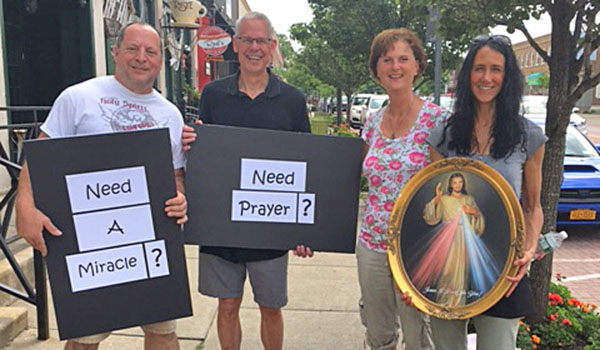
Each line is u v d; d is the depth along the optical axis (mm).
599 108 52781
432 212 2443
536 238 2379
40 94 8445
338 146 2986
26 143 2307
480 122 2432
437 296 2434
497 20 3857
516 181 2385
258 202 2979
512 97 2334
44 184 2346
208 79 21188
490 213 2363
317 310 4477
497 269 2355
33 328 3854
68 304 2428
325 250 3037
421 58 2750
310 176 2986
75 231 2404
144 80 2529
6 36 7727
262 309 3260
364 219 2854
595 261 6438
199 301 4543
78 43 8383
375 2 12281
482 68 2346
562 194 6820
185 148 2854
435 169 2426
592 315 4148
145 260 2512
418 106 2725
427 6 4301
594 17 3500
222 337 3213
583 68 3775
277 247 3012
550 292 4445
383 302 2889
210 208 2947
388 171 2707
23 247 4828
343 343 3900
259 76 3053
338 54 15031
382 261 2779
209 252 3070
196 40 14266
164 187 2494
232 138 2930
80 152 2375
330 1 12719
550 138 3729
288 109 3092
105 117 2510
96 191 2412
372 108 23578
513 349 2416
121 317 2506
